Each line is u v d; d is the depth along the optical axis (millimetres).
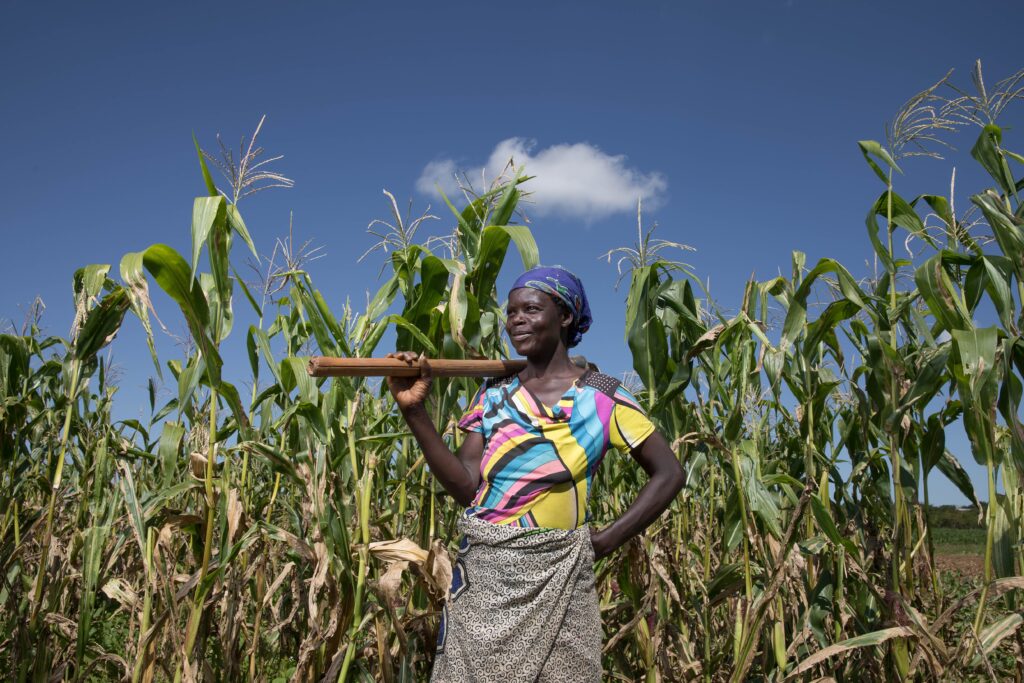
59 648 4102
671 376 3959
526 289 2484
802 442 4285
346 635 3352
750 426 4719
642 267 3922
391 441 3908
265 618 4883
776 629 3814
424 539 3727
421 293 3439
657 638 3660
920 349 3707
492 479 2365
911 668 3525
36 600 3529
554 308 2488
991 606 4543
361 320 3766
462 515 2389
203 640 3590
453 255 3799
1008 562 3270
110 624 5512
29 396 4285
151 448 5211
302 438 3836
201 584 3035
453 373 2387
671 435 3994
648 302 3844
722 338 3826
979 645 3236
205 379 3684
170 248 2693
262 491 5535
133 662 3492
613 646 3881
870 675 3973
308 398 3348
